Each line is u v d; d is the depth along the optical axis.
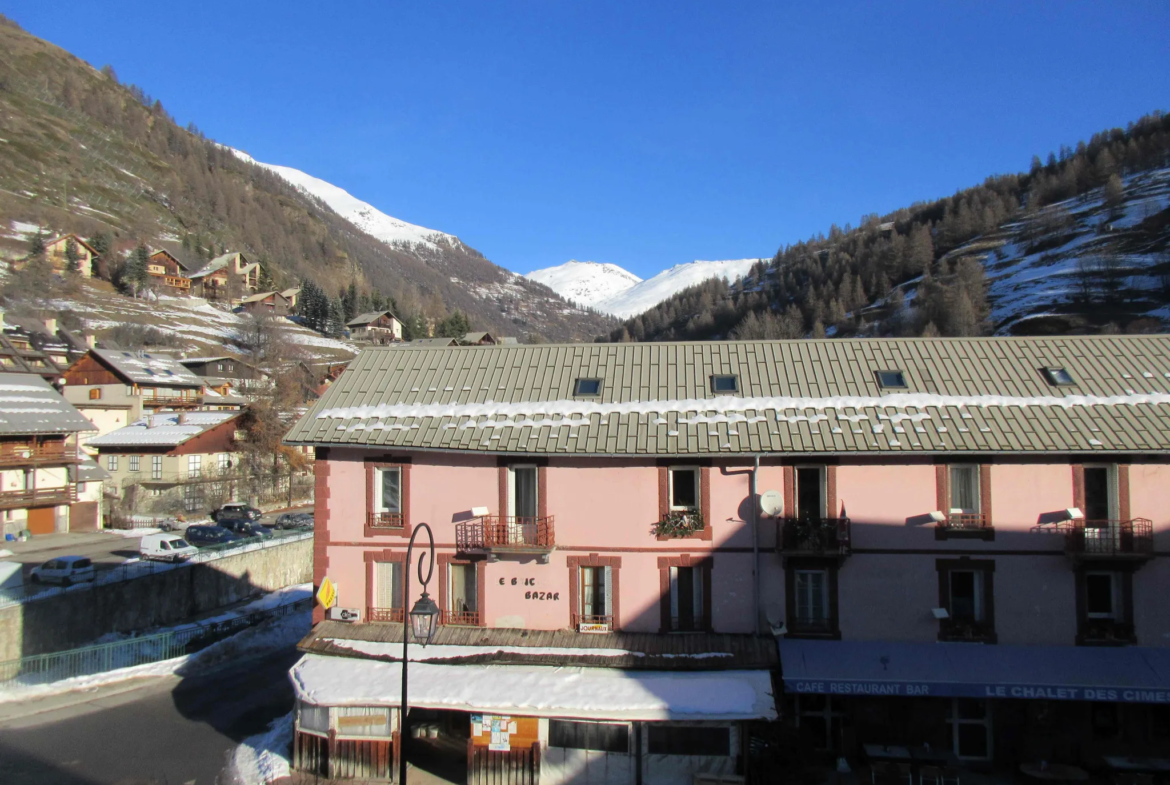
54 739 23.38
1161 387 21.20
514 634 21.28
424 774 20.31
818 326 157.62
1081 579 19.91
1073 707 19.95
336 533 22.62
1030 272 146.50
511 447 21.08
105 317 128.50
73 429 51.22
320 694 19.47
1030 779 19.03
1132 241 143.25
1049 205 189.62
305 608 40.06
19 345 88.69
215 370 98.31
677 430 21.09
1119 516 19.80
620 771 19.03
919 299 146.00
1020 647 19.84
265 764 20.92
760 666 19.44
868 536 20.44
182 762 21.70
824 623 20.62
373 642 21.33
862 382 22.41
